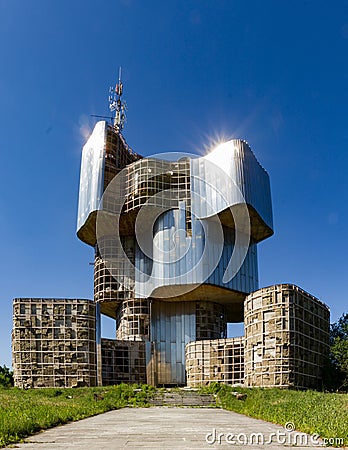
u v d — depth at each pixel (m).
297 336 49.03
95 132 77.62
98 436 17.73
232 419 26.58
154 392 47.09
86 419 26.42
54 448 14.54
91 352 60.69
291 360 47.84
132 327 73.81
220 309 78.44
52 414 23.59
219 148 72.56
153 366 70.00
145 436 17.70
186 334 74.75
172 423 23.77
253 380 50.78
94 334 61.81
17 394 43.06
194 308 75.62
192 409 38.12
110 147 77.50
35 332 59.34
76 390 49.38
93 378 60.03
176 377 72.75
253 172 71.50
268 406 30.52
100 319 63.44
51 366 58.62
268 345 49.44
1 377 60.16
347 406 24.23
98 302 70.38
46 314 60.09
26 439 16.80
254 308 52.25
